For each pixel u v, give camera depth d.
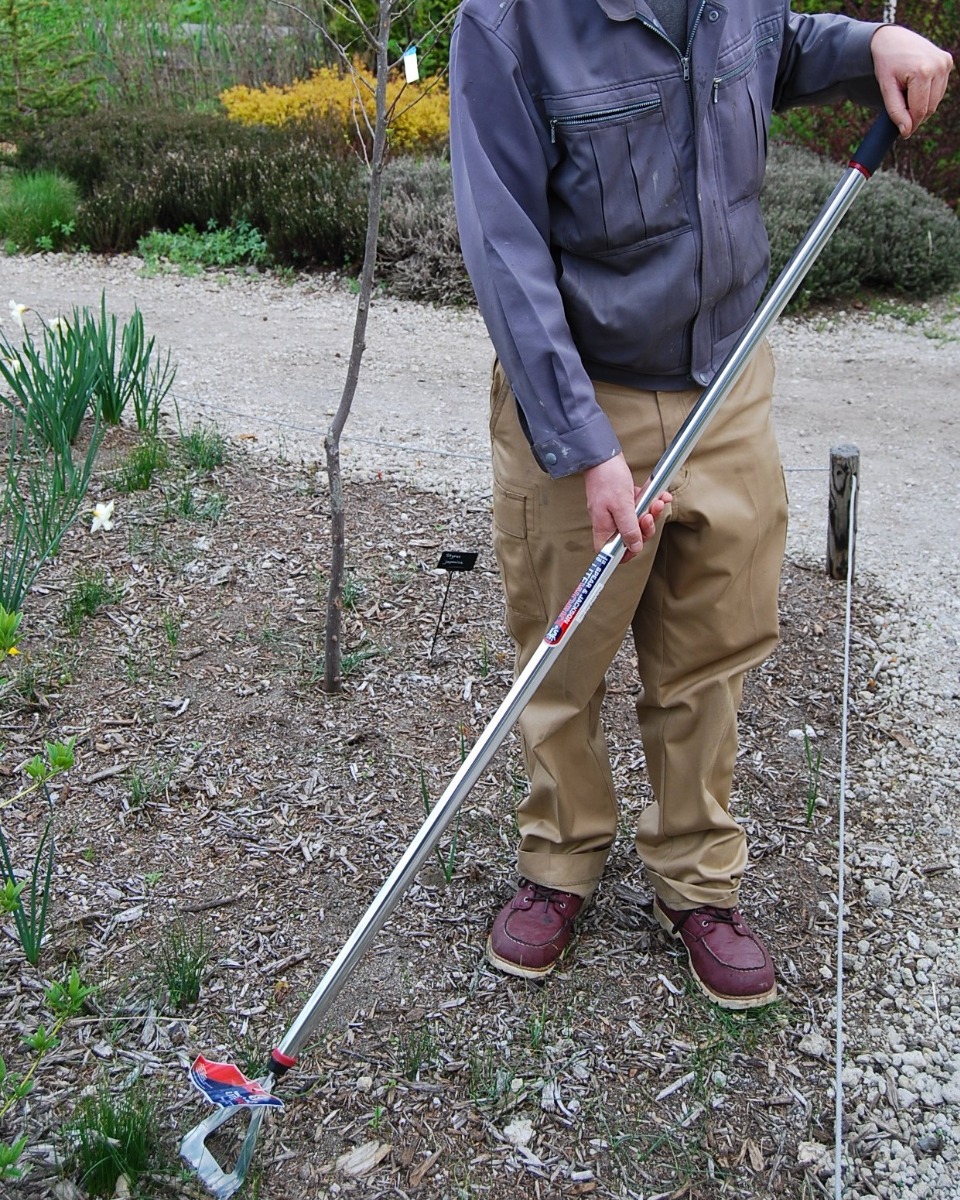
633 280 2.04
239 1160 2.06
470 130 1.93
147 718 3.29
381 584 4.02
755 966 2.46
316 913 2.68
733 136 2.01
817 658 3.82
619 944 2.61
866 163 2.11
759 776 3.23
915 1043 2.43
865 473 5.57
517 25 1.89
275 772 3.12
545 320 1.95
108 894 2.70
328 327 7.50
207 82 12.52
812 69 2.21
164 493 4.56
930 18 9.35
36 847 2.81
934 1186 2.14
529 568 2.27
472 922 2.68
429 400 6.21
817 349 7.49
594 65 1.91
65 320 4.70
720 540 2.19
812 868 2.90
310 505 4.57
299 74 12.45
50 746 2.19
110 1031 2.35
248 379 6.37
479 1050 2.36
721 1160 2.17
